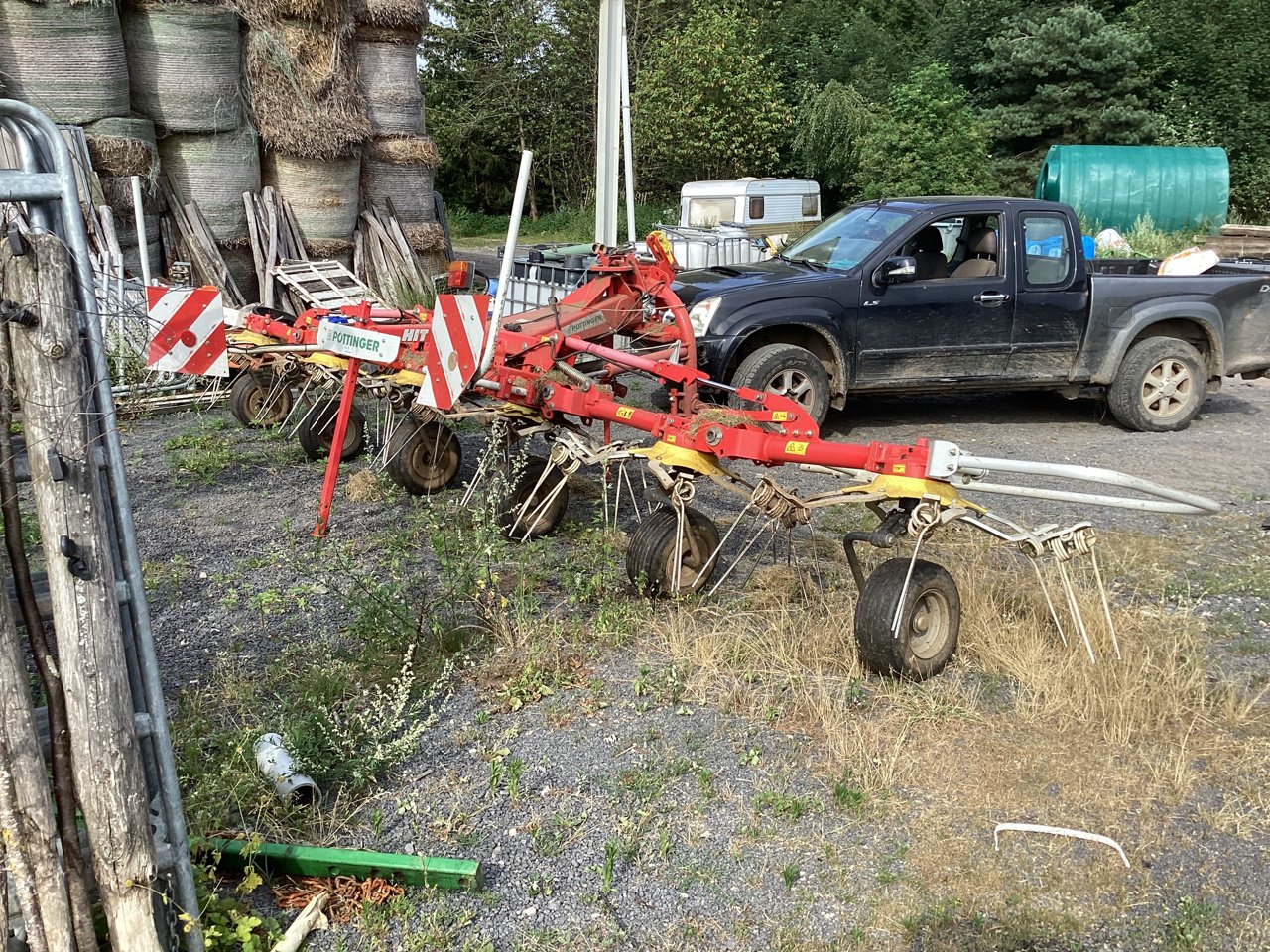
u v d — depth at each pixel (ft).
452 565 17.35
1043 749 12.73
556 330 20.02
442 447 21.95
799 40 117.08
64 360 7.44
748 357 26.03
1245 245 52.26
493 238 108.68
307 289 39.27
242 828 10.89
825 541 19.81
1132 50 93.50
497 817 11.41
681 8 110.83
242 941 9.32
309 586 17.48
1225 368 29.91
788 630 15.49
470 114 118.32
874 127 90.99
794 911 10.07
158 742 8.36
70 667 7.66
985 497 22.84
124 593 8.08
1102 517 21.72
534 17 116.98
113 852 7.91
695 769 12.32
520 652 14.80
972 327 27.61
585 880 10.45
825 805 11.65
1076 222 28.27
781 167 102.83
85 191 32.45
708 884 10.43
